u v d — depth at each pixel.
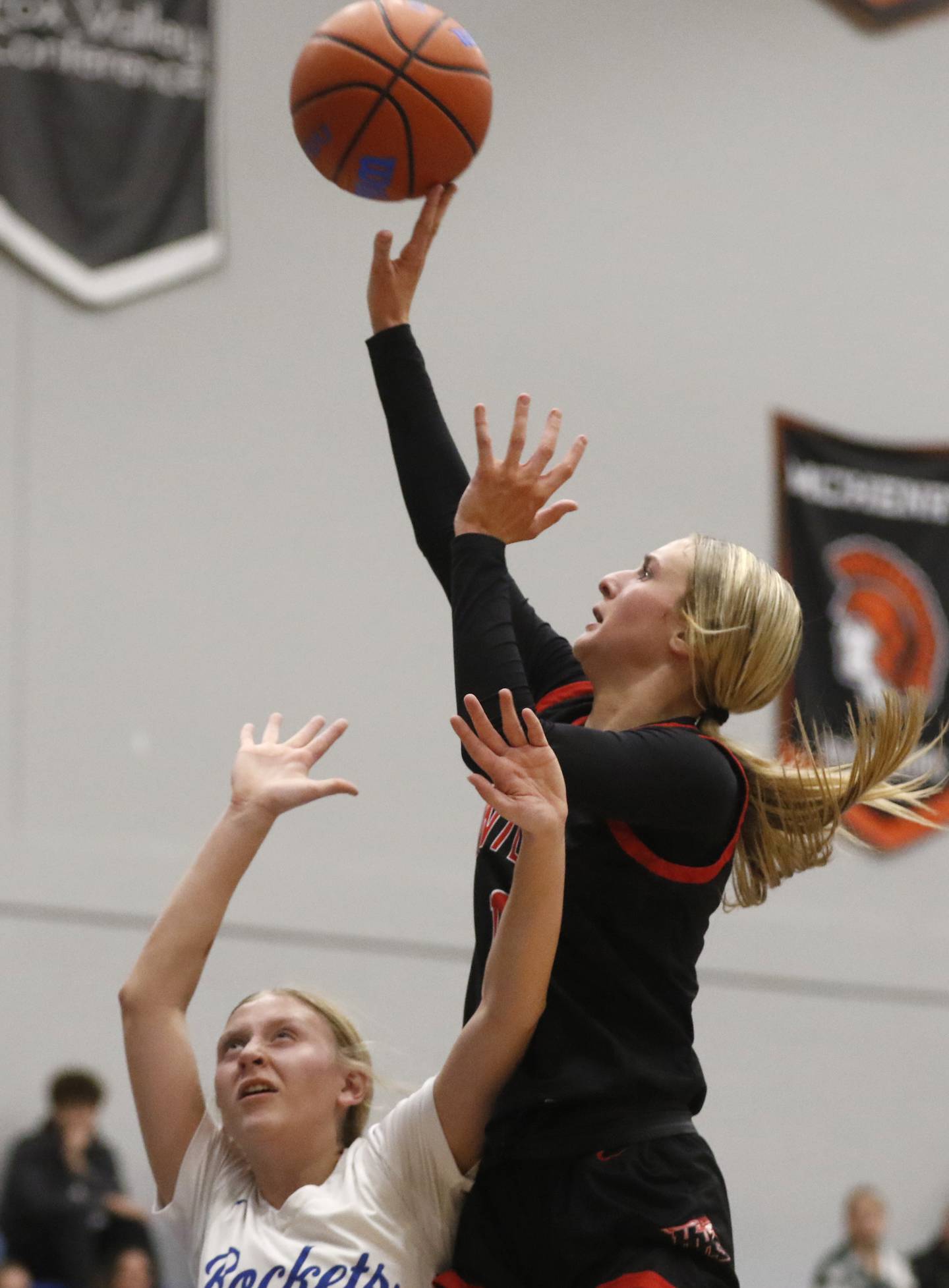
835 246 24.58
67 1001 18.38
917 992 22.92
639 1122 5.40
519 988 5.24
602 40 23.67
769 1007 22.14
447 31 6.90
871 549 23.80
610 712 5.90
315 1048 6.04
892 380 24.58
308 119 6.85
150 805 19.30
